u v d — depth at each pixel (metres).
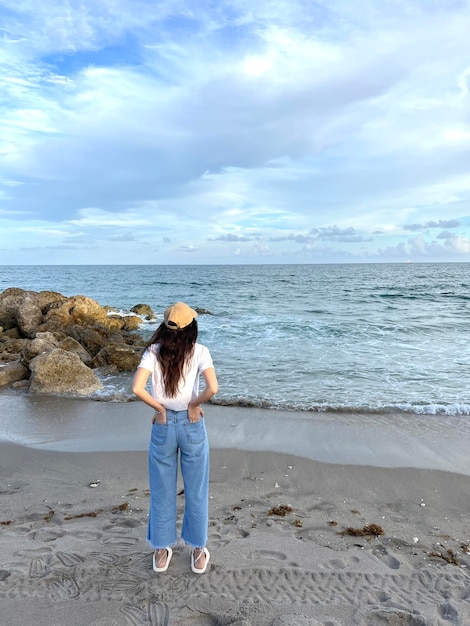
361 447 6.17
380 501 4.66
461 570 3.30
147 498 4.58
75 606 2.76
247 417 7.47
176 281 55.91
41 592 2.89
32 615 2.67
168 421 2.95
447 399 8.52
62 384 9.13
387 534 3.91
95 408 8.10
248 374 10.45
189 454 2.97
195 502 3.04
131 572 3.12
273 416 7.53
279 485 5.02
